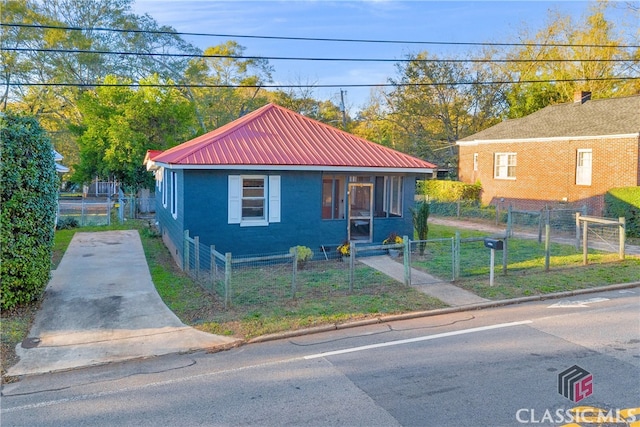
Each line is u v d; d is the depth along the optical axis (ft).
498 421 16.85
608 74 120.06
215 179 43.47
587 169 73.77
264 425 16.78
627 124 69.26
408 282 36.55
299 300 32.53
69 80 133.90
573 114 83.25
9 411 17.99
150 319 28.96
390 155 51.90
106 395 19.36
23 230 29.19
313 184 47.29
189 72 143.54
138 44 139.44
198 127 125.49
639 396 18.71
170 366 22.45
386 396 18.94
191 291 35.04
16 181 28.19
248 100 151.02
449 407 17.94
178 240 46.14
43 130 31.01
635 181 66.85
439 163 133.90
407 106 133.08
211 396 19.13
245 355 23.77
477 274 40.50
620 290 36.65
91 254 50.49
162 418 17.35
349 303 31.86
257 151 46.14
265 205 45.55
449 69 129.90
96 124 95.61
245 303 31.83
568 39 126.00
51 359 23.20
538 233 62.49
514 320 29.22
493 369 21.56
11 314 29.09
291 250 32.55
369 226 50.83
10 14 122.52
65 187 161.48
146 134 97.81
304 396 19.02
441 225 77.71
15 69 125.70
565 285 37.01
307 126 55.31
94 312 30.32
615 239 59.82
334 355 23.58
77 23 134.72
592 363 22.13
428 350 24.14
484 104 132.57
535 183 81.35
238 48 150.30
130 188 95.30
